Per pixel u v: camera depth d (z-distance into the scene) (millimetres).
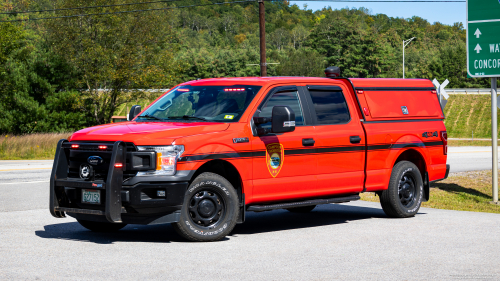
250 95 7520
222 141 6973
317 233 7715
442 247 6715
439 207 11086
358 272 5457
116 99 47781
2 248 6492
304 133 7812
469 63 12406
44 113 41844
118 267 5582
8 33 41438
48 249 6449
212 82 7980
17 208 10086
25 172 17516
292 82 7961
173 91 8242
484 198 12727
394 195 9000
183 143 6668
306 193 7859
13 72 41312
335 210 10406
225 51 149750
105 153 6574
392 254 6301
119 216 6414
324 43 150750
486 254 6328
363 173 8578
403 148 9125
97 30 44625
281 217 9477
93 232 7684
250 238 7289
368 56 137500
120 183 6414
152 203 6473
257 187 7312
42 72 43688
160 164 6531
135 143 6512
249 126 7285
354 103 8703
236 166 7086
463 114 76625
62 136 30359
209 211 6922
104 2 43750
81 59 44344
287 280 5133
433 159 9641
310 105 8047
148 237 7309
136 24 45438
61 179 6875
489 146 41094
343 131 8281
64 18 43844
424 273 5441
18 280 5062
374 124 8797
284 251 6434
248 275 5301
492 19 12086
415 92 9617
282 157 7551
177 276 5246
